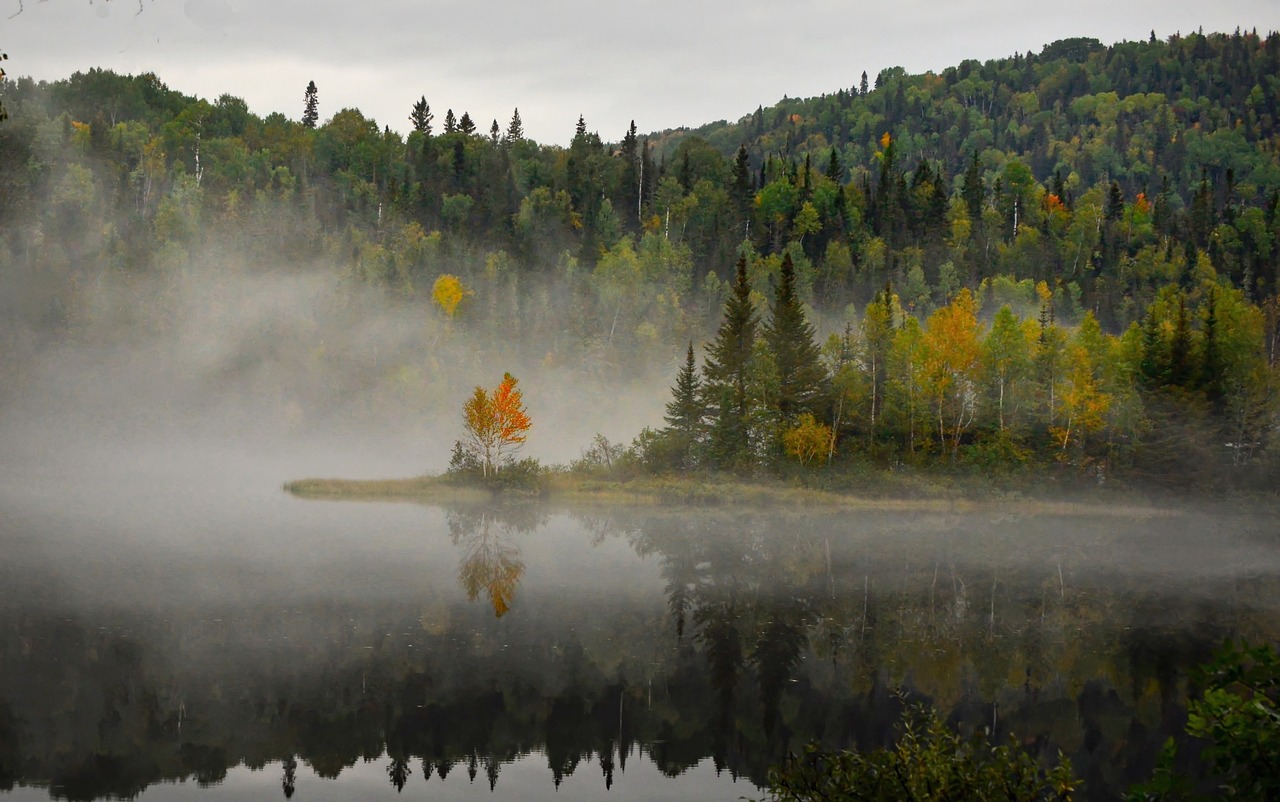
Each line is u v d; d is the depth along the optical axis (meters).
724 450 89.19
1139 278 181.12
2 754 28.00
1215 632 43.34
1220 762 10.22
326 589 46.28
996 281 168.62
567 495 80.88
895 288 174.38
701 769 28.77
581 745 30.19
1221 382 88.00
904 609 46.62
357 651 37.41
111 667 34.62
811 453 87.25
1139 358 91.94
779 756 29.73
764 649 39.59
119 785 26.53
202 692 32.94
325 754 29.03
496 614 43.06
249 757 28.62
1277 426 89.00
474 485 82.75
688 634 41.28
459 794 26.89
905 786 13.77
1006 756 14.08
